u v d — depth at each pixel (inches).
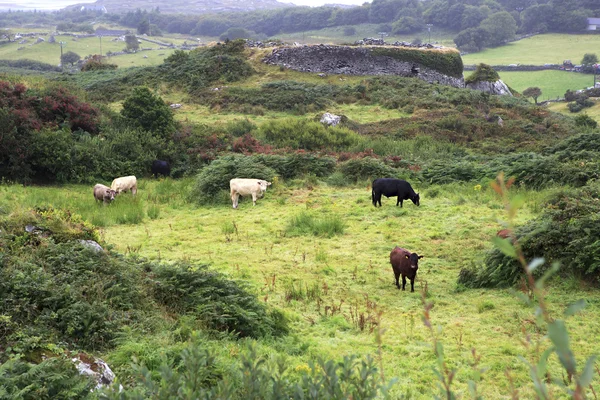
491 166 899.4
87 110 1096.8
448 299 420.5
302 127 1293.1
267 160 913.5
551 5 7022.6
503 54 5915.4
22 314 279.3
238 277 470.3
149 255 536.7
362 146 1227.9
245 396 129.1
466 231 599.8
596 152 880.3
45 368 216.7
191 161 1059.3
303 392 128.5
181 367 252.1
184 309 351.6
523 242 433.1
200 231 645.9
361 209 714.8
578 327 348.5
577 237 424.2
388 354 318.0
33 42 7071.9
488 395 265.6
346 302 418.0
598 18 6909.5
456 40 6437.0
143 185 921.5
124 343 276.7
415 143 1262.3
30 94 1053.8
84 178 931.3
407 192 711.7
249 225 668.7
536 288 63.7
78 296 307.1
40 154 910.4
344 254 547.8
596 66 4461.1
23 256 337.4
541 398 67.9
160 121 1127.6
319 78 2036.2
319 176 907.4
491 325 362.6
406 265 433.7
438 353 94.5
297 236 618.2
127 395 132.6
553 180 765.9
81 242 380.5
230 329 340.2
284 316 370.9
